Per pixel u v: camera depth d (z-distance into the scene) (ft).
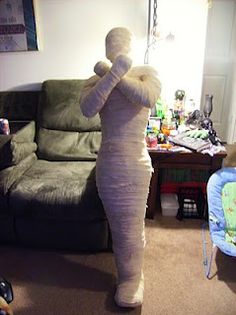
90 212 5.70
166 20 7.50
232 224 5.62
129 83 4.13
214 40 11.48
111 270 5.75
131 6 7.48
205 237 6.70
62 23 7.79
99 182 4.76
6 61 8.27
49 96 7.80
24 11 7.62
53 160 7.54
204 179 7.84
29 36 7.88
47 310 4.88
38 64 8.26
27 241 6.36
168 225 7.16
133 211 4.64
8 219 6.19
